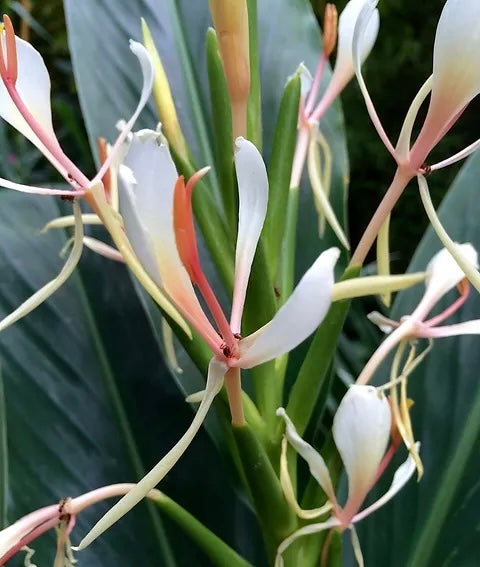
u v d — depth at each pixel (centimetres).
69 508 15
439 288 17
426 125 14
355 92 63
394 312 23
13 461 22
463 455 22
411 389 23
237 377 13
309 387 16
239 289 13
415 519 22
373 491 22
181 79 25
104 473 23
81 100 23
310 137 19
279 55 25
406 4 62
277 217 17
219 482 24
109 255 18
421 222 60
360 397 14
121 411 24
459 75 13
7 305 25
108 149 17
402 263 60
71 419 24
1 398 19
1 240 26
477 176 24
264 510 16
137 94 24
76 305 25
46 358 24
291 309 11
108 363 25
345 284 15
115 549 22
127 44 25
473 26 12
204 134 24
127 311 26
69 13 24
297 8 26
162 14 26
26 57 14
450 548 21
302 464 22
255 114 17
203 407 12
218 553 16
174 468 24
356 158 64
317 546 17
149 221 12
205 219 17
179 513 16
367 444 14
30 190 14
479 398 22
